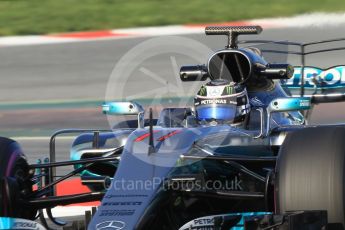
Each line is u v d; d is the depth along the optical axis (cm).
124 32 6994
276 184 1948
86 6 7731
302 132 2005
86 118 4812
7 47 6875
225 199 2334
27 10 7744
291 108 2280
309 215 1820
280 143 2322
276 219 1783
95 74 5988
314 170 1905
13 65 6378
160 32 6931
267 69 2509
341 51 5997
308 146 1950
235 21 7162
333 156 1908
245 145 2253
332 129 1981
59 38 7025
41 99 5450
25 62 6438
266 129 2314
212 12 7350
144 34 6912
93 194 2183
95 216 1875
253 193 2067
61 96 5500
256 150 2303
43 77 6019
